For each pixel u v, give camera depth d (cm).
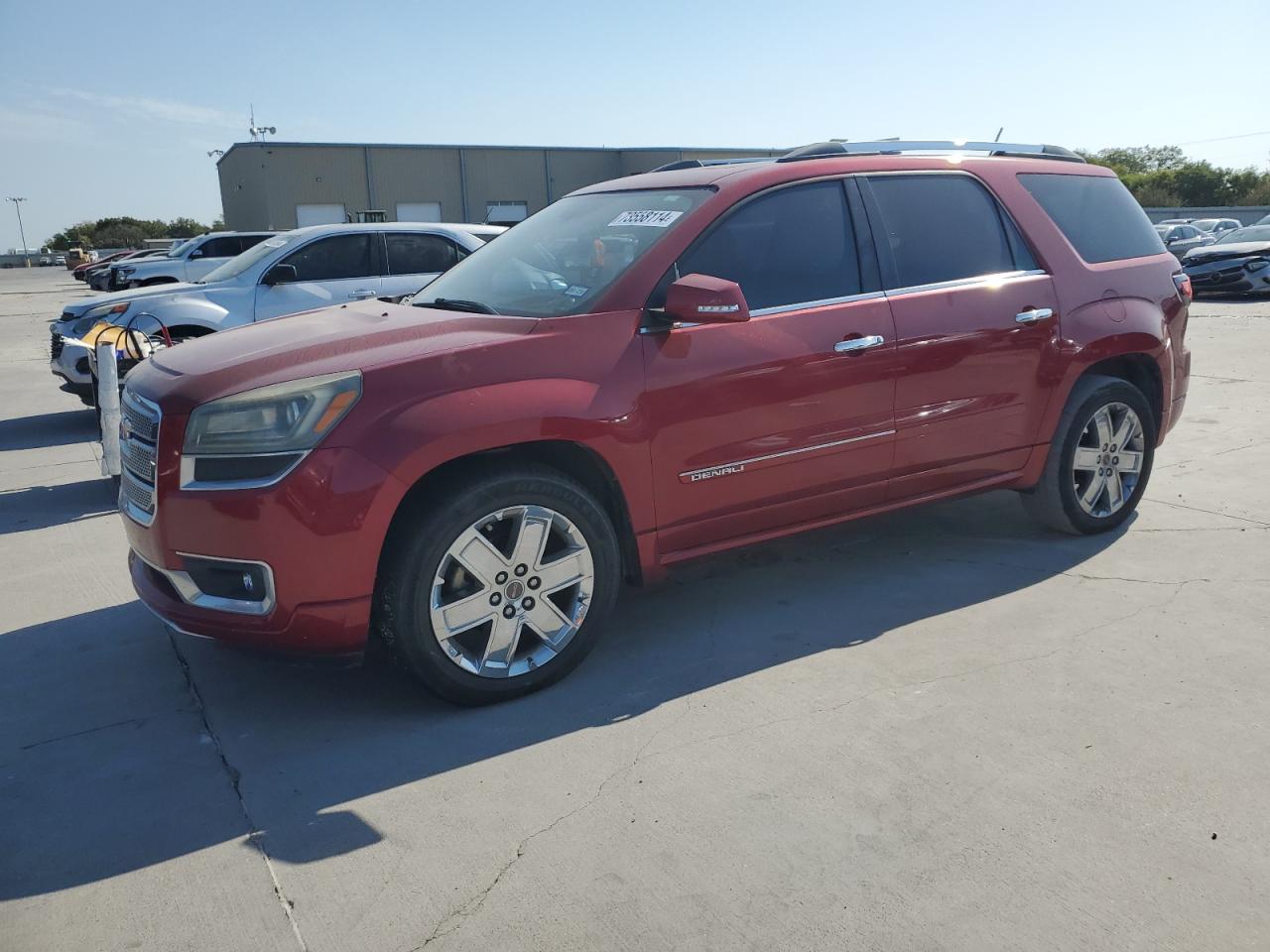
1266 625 364
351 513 289
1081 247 451
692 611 399
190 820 266
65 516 580
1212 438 659
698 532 359
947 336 396
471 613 314
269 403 293
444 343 317
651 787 274
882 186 402
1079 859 237
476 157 4428
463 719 318
